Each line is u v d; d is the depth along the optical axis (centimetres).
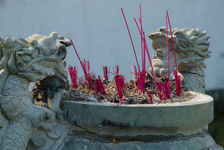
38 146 214
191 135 215
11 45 198
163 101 222
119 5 482
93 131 211
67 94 220
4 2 446
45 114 208
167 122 198
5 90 199
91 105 203
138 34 491
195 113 206
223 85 616
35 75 203
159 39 263
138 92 236
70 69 264
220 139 538
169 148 203
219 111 632
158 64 261
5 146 198
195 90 283
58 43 215
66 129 219
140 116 196
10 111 198
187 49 269
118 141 206
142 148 203
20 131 201
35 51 201
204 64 294
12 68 198
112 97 222
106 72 277
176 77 241
